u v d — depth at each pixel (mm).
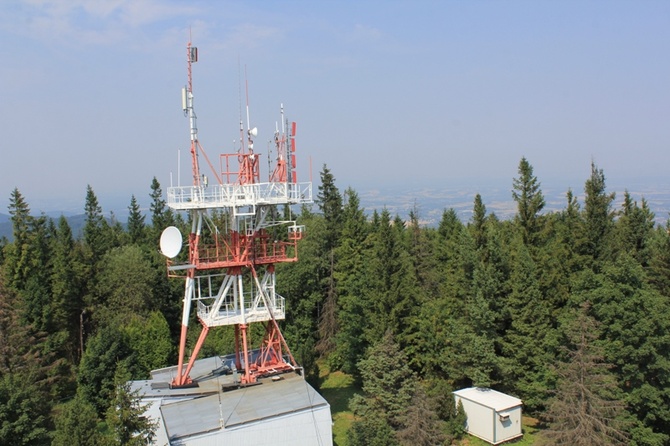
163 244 37781
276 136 40031
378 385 38000
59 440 27656
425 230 82875
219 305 38906
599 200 53219
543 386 42156
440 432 34625
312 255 64938
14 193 64688
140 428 28906
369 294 50031
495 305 46500
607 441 31219
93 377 47250
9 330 44969
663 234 60812
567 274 51719
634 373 36781
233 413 33469
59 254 62844
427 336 47875
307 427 33688
